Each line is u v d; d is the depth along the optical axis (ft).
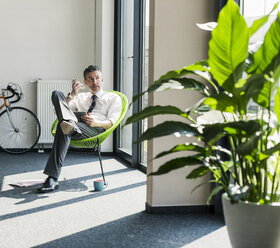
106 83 19.43
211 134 5.51
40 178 14.05
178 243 7.88
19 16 20.63
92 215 9.73
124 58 18.60
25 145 20.77
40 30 20.76
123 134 18.81
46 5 20.74
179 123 6.00
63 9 20.81
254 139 5.42
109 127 13.20
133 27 15.98
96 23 20.39
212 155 6.48
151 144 9.88
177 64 9.85
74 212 9.97
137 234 8.40
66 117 11.94
